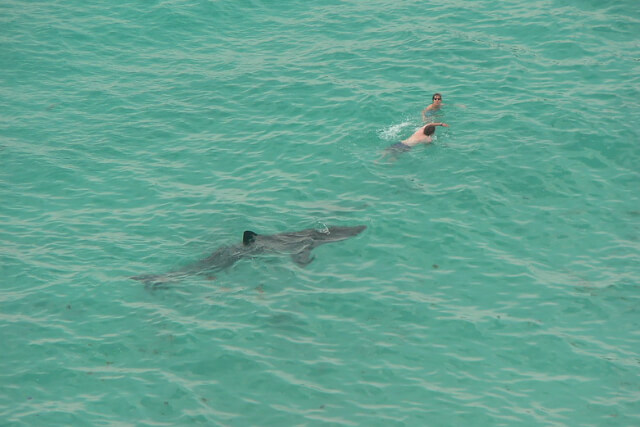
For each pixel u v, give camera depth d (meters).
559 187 30.22
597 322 23.23
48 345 22.66
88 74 42.28
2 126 36.66
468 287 25.03
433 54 42.03
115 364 21.92
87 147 35.09
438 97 36.03
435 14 47.50
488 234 27.70
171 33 46.81
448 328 23.16
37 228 28.98
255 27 47.47
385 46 43.62
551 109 35.62
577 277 25.28
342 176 31.97
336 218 29.02
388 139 34.47
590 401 20.28
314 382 21.12
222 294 24.94
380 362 21.86
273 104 38.34
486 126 34.78
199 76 41.75
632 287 24.64
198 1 50.34
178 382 21.14
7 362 21.95
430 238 27.55
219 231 28.59
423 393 20.67
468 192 30.12
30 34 46.03
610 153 32.06
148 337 23.00
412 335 22.92
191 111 38.16
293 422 19.66
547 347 22.28
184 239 28.20
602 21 44.09
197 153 34.50
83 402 20.42
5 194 31.25
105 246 27.83
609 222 28.08
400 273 25.81
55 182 32.25
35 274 26.09
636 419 19.59
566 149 32.53
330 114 36.97
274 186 31.55
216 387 20.97
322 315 23.84
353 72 40.81
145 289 25.31
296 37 45.72
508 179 30.88
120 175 32.84
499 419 19.69
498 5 47.94
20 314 24.08
